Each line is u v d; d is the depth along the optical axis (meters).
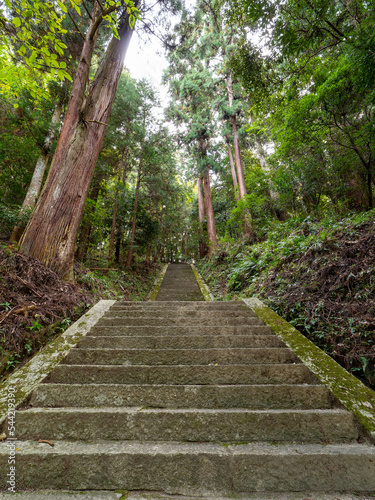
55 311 3.02
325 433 1.55
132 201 10.40
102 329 2.91
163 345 2.59
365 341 2.35
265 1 3.68
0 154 6.79
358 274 2.92
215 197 17.45
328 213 5.86
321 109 5.03
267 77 4.86
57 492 1.23
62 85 7.06
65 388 1.87
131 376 2.09
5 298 2.65
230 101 12.05
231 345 2.60
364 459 1.32
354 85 4.26
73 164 4.29
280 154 6.61
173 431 1.56
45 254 3.77
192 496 1.22
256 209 9.02
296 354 2.35
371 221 3.64
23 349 2.35
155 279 10.98
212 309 3.70
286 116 5.43
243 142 12.80
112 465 1.31
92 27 4.76
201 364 2.32
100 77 5.01
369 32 3.43
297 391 1.85
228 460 1.32
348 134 4.95
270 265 5.08
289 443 1.49
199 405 1.81
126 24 5.33
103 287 5.03
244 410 1.69
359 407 1.68
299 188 7.34
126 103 8.30
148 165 10.25
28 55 4.34
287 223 6.64
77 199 4.25
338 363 2.26
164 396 1.84
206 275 10.20
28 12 2.48
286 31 3.95
